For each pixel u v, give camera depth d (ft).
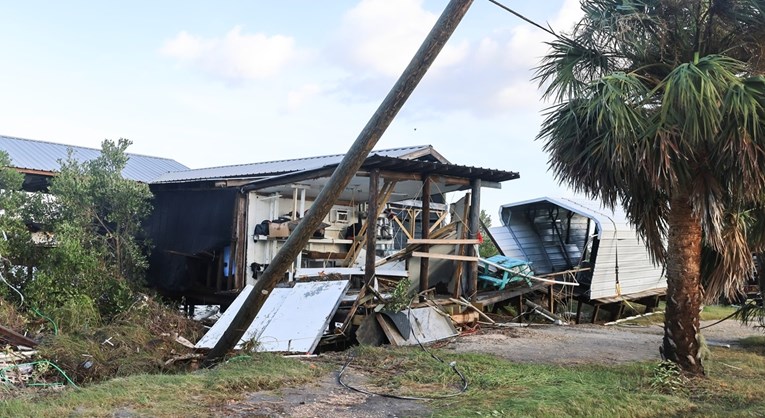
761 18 20.51
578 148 22.31
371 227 31.32
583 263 47.47
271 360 22.18
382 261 32.78
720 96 19.03
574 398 18.13
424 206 35.06
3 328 21.57
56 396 16.03
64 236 30.07
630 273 48.29
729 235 22.95
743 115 18.71
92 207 34.09
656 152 19.89
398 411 16.85
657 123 19.90
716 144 19.86
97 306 29.35
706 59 19.66
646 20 21.43
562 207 48.06
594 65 22.84
